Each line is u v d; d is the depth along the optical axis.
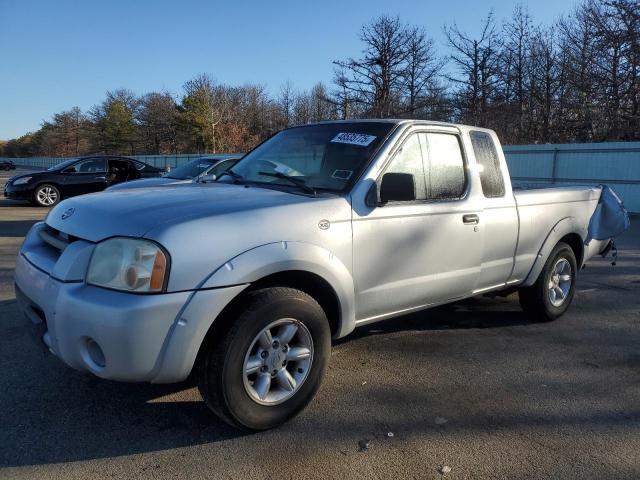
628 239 11.66
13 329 4.80
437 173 4.05
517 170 20.77
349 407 3.48
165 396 3.57
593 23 30.58
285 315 3.06
